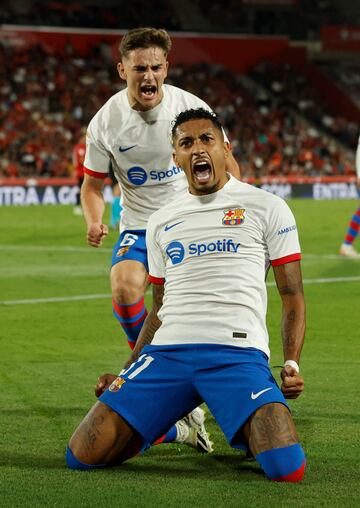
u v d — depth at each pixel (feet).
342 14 158.20
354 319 35.27
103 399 17.53
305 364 27.48
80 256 56.39
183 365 17.46
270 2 152.35
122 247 24.02
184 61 142.20
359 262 52.49
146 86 22.49
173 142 17.93
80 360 28.30
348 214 88.53
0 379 25.67
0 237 67.82
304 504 15.08
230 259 17.70
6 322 35.09
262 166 127.13
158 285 18.56
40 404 22.79
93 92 130.93
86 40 135.85
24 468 17.40
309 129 138.72
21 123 121.60
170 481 16.57
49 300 40.32
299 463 16.28
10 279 46.78
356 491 15.80
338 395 23.59
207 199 18.03
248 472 17.24
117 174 24.23
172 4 149.69
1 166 113.80
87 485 16.29
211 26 150.10
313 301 39.50
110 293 42.34
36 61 130.82
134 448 17.57
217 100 136.98
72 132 123.54
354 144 140.87
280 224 17.75
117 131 23.53
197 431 18.78
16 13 137.39
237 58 145.38
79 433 17.33
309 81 149.79
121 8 143.64
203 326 17.53
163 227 18.20
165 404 17.42
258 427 16.44
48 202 108.47
